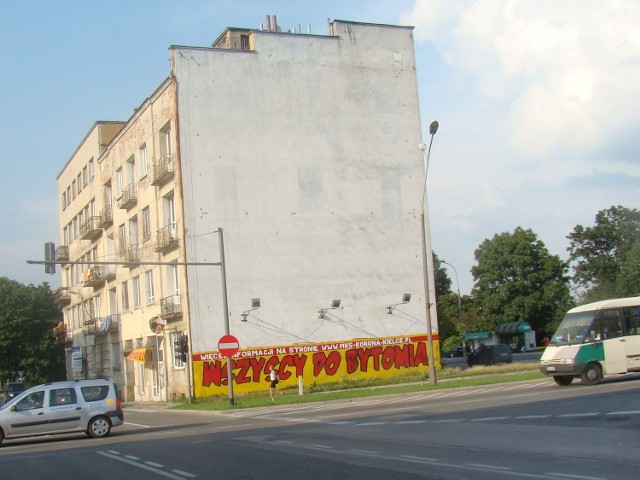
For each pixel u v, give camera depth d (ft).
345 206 142.00
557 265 285.64
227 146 134.92
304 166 139.64
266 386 131.64
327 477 35.27
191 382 127.44
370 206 144.05
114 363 180.55
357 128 144.77
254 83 138.21
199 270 130.62
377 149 145.89
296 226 137.80
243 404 103.09
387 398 99.86
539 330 288.51
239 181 134.92
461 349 281.54
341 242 140.77
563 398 70.28
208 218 132.16
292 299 135.64
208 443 55.83
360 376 138.31
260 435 59.11
